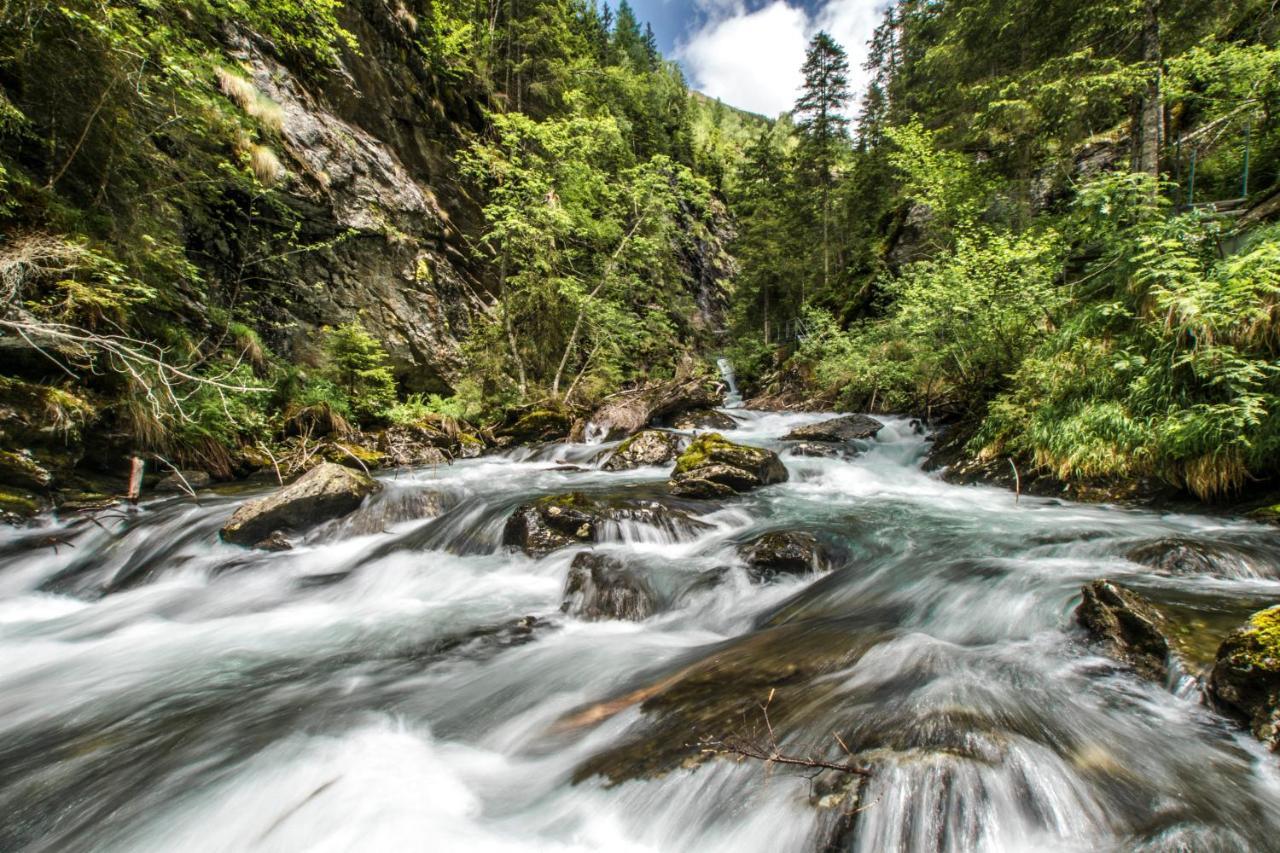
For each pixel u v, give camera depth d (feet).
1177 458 20.54
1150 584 13.08
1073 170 47.73
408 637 16.15
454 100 69.92
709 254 145.18
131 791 9.89
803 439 43.39
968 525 21.08
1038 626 11.97
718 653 13.14
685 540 21.94
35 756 10.92
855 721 8.95
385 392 48.88
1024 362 28.84
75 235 26.22
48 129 28.12
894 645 11.62
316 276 47.65
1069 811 6.93
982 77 50.60
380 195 53.67
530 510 22.39
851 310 69.97
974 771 7.31
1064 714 8.71
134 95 30.83
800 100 101.40
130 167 32.04
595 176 60.03
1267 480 18.40
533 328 63.46
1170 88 31.01
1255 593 12.28
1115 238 24.44
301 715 12.22
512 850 8.21
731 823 7.90
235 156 39.40
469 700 12.74
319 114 49.88
